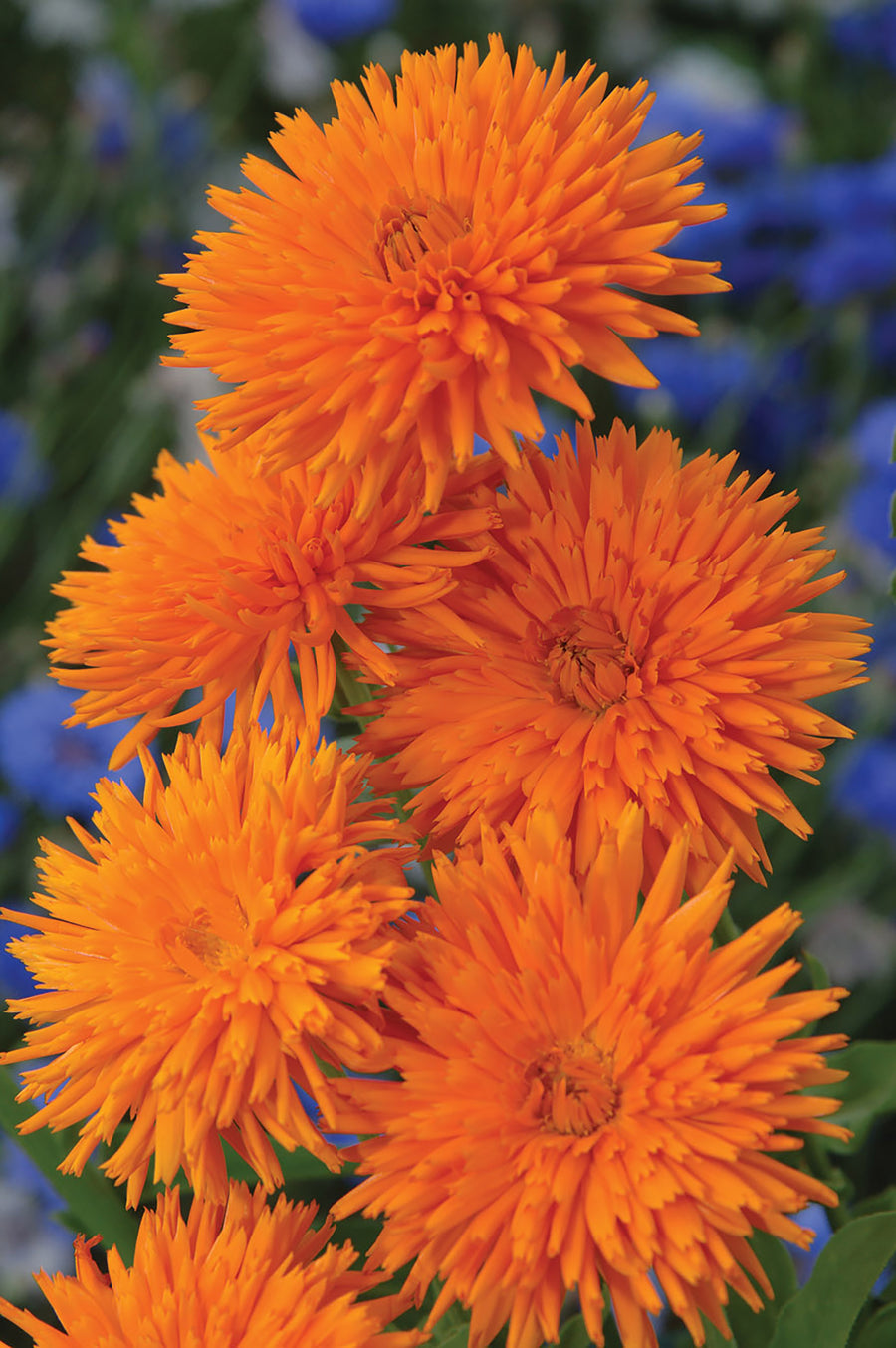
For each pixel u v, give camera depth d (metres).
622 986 0.41
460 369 0.41
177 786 0.43
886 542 0.73
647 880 0.43
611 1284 0.41
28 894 0.77
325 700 0.43
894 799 0.69
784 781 0.74
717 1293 0.40
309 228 0.42
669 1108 0.40
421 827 0.44
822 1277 0.44
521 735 0.43
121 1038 0.41
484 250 0.42
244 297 0.42
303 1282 0.41
